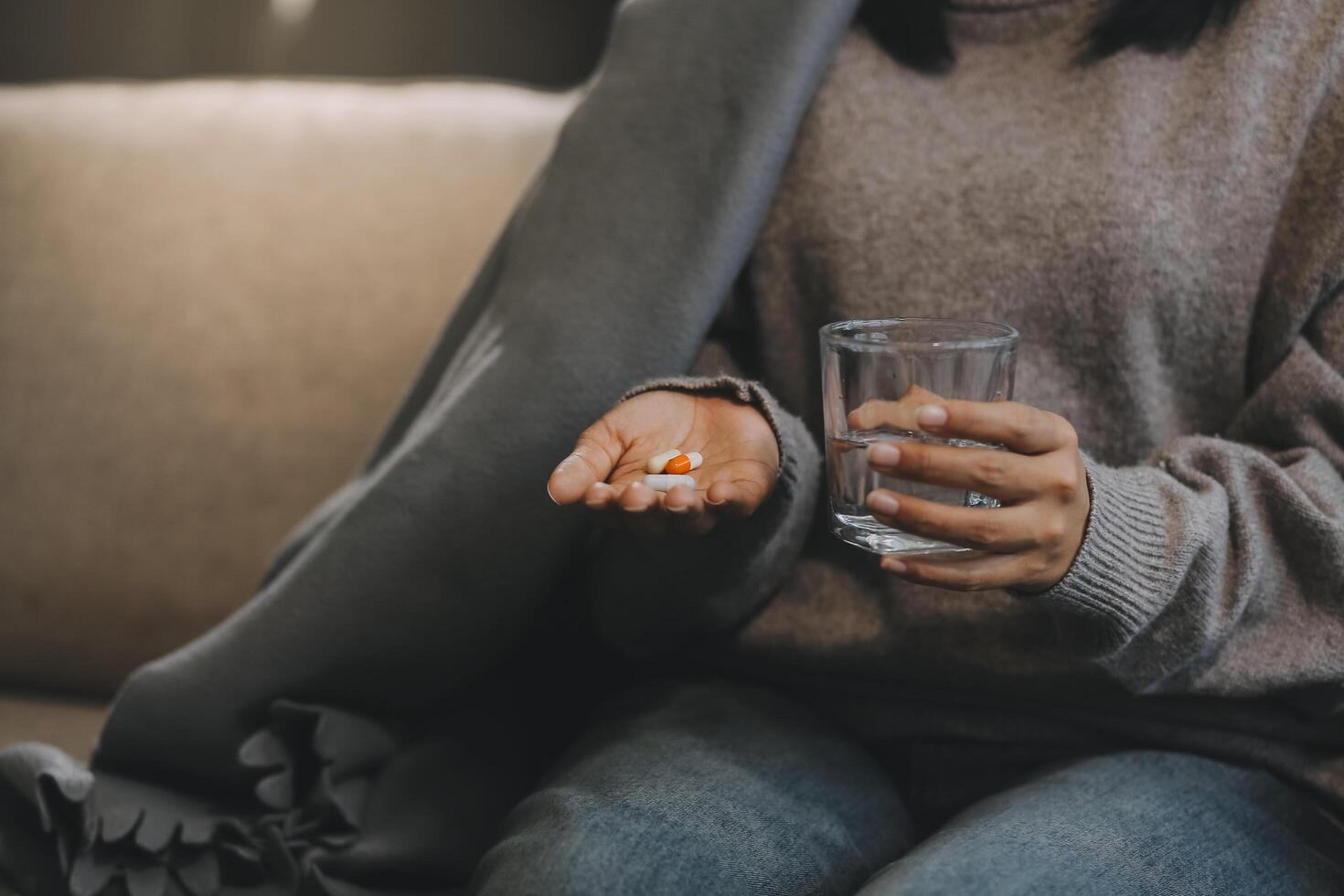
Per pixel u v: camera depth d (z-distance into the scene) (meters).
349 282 1.20
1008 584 0.77
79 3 2.04
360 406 1.18
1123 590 0.80
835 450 0.79
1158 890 0.78
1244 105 0.89
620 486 0.79
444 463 0.97
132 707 0.98
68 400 1.21
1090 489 0.79
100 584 1.19
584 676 1.09
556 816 0.83
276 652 0.97
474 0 1.93
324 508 1.07
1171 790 0.85
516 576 0.97
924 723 0.93
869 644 0.92
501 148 1.22
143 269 1.22
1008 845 0.79
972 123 0.95
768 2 0.98
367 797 0.96
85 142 1.26
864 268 0.95
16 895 0.93
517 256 1.01
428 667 0.98
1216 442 0.88
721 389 0.88
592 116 1.01
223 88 1.32
